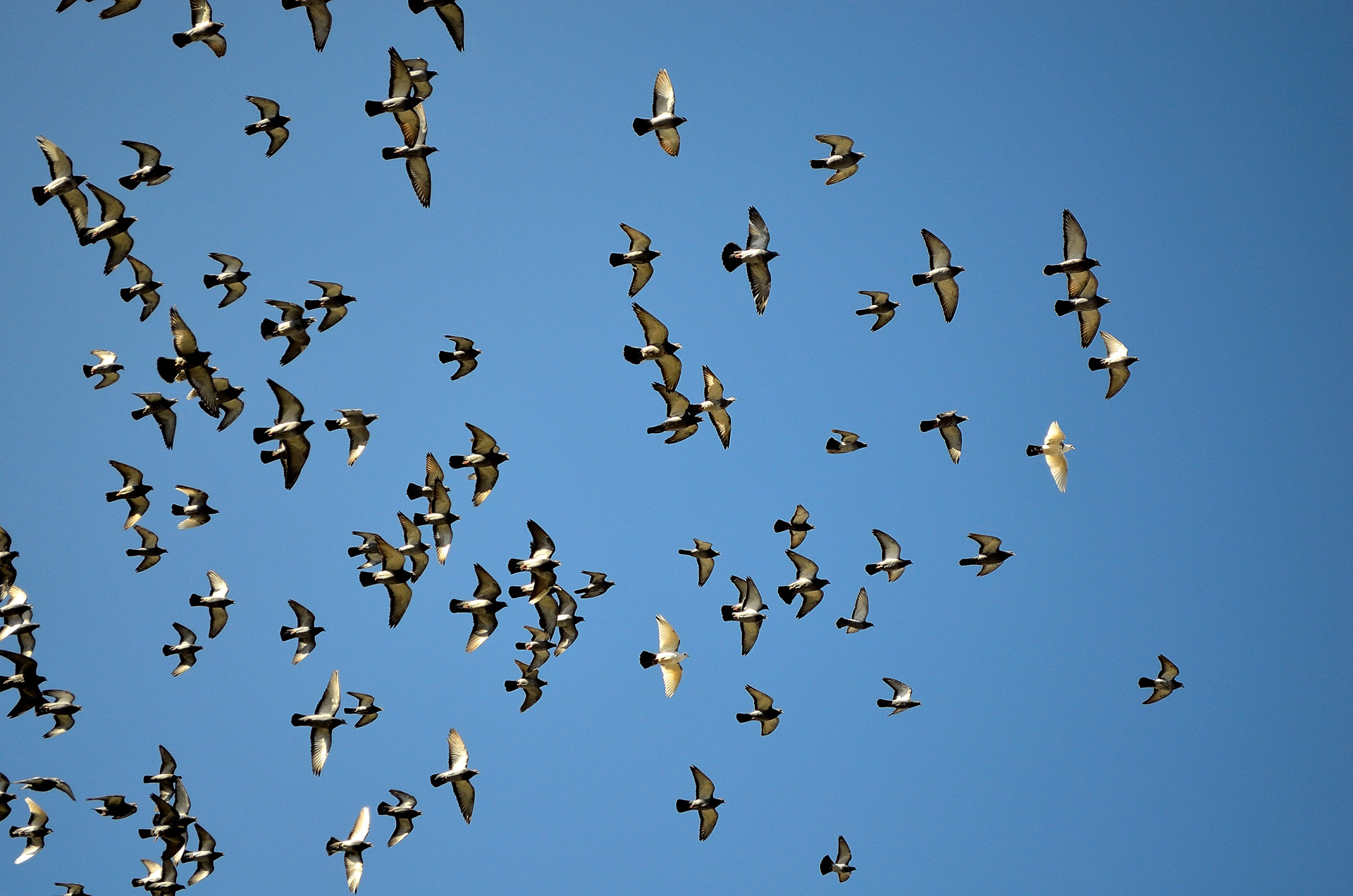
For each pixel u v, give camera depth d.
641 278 29.12
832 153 29.42
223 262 29.06
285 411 28.66
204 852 29.16
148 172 27.08
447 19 25.88
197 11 26.69
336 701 28.73
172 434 29.14
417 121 27.16
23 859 28.80
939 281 29.48
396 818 28.75
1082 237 28.94
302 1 25.73
